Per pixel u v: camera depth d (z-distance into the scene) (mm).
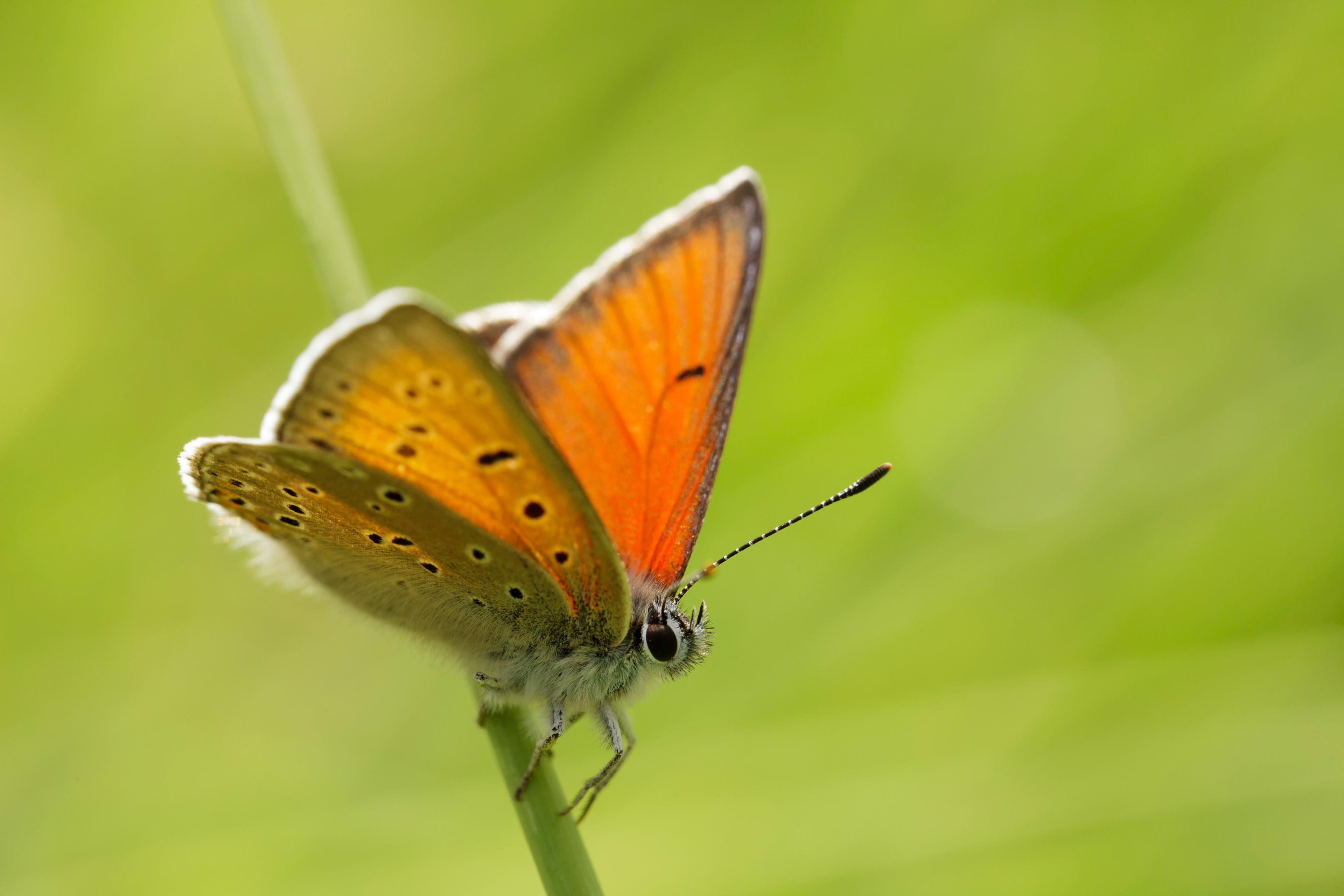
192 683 374
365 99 379
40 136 375
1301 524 366
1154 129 372
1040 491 371
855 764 365
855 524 372
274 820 368
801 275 375
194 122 378
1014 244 374
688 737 367
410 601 350
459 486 346
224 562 376
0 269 374
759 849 364
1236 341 370
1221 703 365
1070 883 362
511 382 346
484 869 364
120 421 375
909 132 375
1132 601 368
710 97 376
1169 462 369
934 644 368
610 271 348
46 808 368
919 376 374
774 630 370
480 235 378
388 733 373
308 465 344
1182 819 362
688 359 349
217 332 378
